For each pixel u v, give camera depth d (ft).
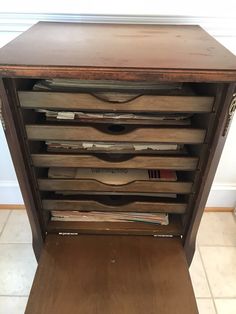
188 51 2.02
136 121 2.17
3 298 3.29
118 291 2.55
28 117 2.15
